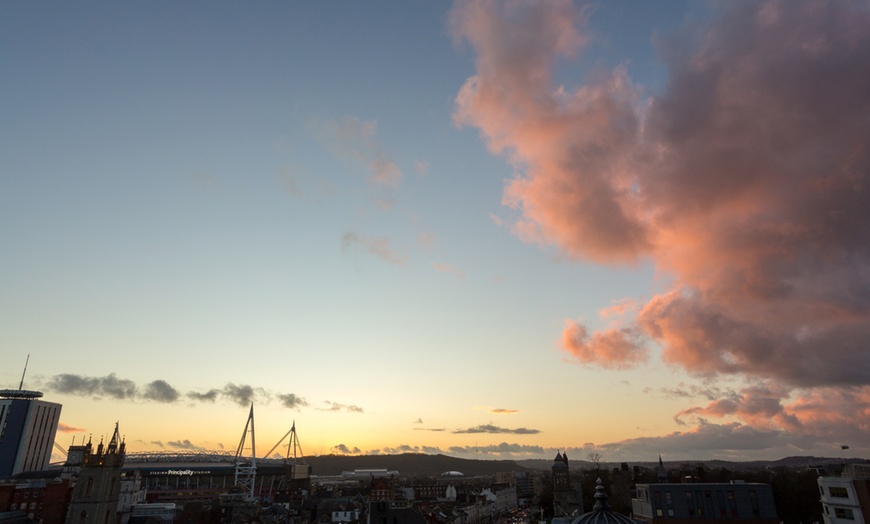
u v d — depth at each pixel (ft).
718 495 428.97
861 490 303.27
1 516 390.01
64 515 457.27
